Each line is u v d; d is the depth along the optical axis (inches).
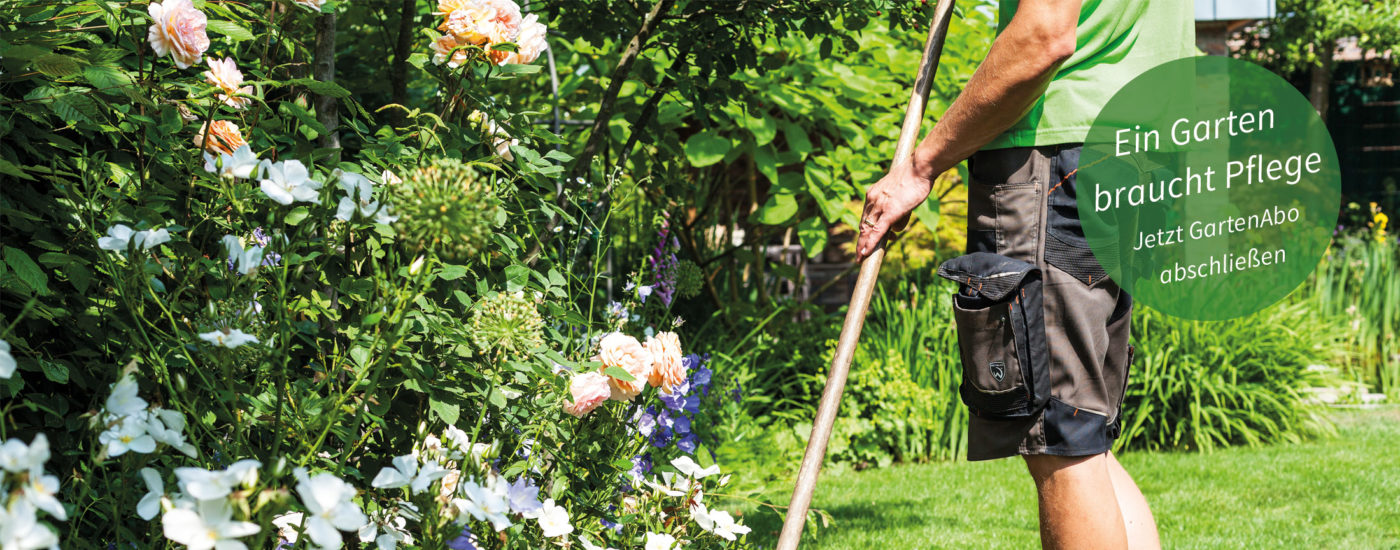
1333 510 137.0
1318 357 215.2
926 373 193.0
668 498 70.6
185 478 37.1
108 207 52.8
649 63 107.0
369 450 60.2
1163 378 197.3
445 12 67.3
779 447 167.8
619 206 85.2
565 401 63.7
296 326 54.2
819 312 206.5
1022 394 61.1
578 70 169.0
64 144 53.7
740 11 98.3
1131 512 71.3
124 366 49.7
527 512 54.9
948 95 180.4
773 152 168.9
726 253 198.8
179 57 53.2
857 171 173.3
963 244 231.5
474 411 60.6
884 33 165.6
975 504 144.6
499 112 73.7
